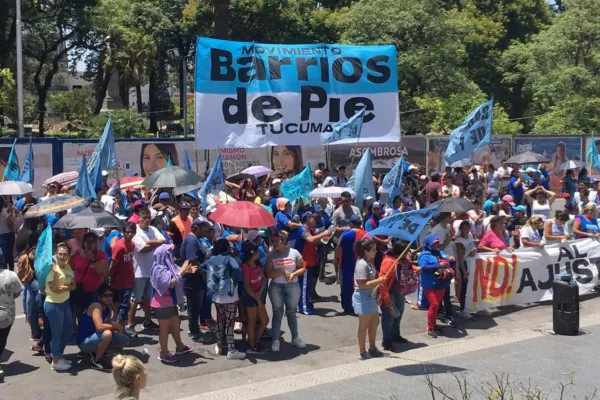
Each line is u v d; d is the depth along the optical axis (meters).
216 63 14.08
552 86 40.41
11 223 13.28
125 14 47.97
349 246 11.16
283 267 9.34
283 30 46.75
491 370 8.47
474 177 20.53
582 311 11.83
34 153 18.86
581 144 27.83
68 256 8.43
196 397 7.54
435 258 10.22
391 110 15.27
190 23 47.19
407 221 8.91
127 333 9.72
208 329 10.26
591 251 12.80
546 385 7.84
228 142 14.07
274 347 9.41
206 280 9.37
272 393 7.67
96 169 12.68
